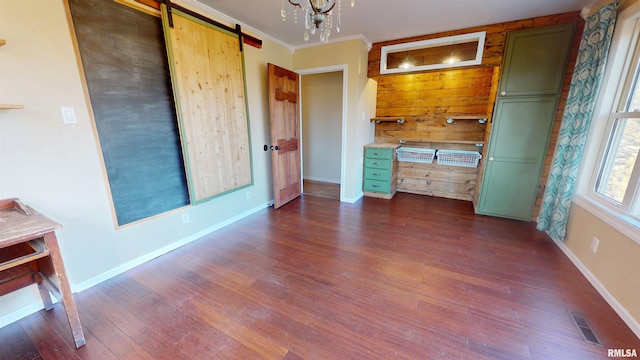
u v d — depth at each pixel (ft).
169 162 7.84
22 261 3.98
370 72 12.51
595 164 7.23
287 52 12.31
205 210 9.23
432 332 4.99
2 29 4.66
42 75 5.19
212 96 8.55
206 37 8.09
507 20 9.29
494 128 10.02
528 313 5.46
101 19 5.93
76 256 6.09
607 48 6.68
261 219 10.80
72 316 4.58
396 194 14.49
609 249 5.96
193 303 5.84
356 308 5.65
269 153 12.00
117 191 6.69
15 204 4.97
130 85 6.64
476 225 10.00
